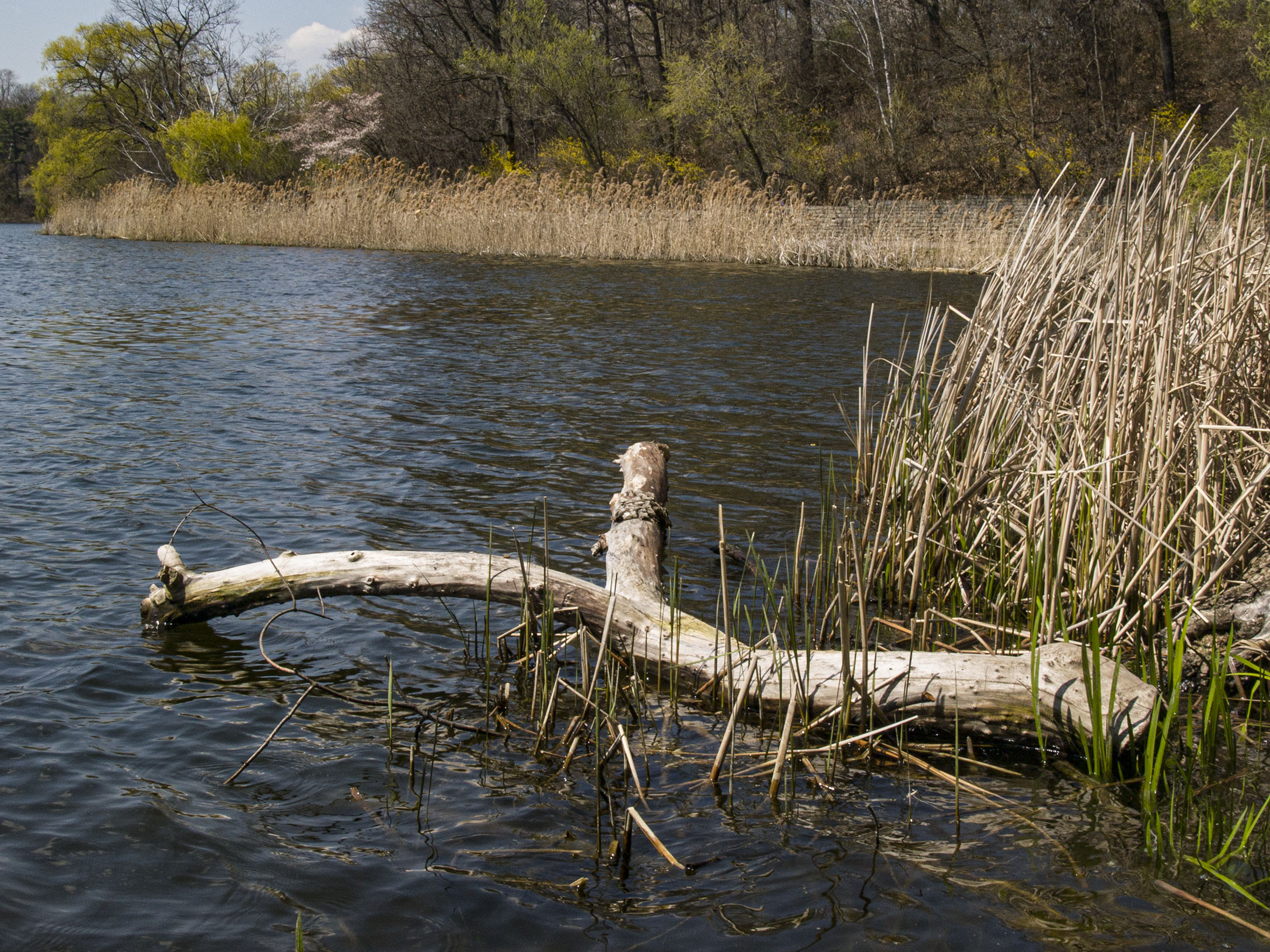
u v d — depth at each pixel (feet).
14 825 10.05
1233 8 95.14
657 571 16.28
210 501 20.97
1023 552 15.15
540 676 13.10
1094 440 14.84
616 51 146.92
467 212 96.22
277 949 8.54
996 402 16.11
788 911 9.05
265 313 51.03
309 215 104.63
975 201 92.58
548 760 11.73
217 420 28.17
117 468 23.11
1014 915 8.95
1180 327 14.20
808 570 16.97
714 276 73.36
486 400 31.48
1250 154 14.76
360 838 10.11
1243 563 14.01
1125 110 105.29
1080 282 16.66
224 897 9.16
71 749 11.57
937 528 16.53
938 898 9.21
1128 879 9.47
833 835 10.26
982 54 115.85
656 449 20.88
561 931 8.80
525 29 129.39
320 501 21.13
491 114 143.84
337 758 11.64
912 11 131.03
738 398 31.89
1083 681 11.70
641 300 58.13
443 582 14.94
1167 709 11.70
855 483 19.36
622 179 125.18
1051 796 11.04
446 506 20.97
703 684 13.65
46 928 8.64
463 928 8.82
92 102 169.37
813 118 127.95
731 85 117.29
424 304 55.11
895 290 64.03
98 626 15.02
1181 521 14.34
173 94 166.30
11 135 274.77
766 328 47.24
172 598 14.96
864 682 12.11
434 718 12.10
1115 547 13.93
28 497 20.79
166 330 44.96
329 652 14.47
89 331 44.09
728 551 18.35
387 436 26.73
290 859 9.73
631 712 12.88
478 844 10.05
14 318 47.24
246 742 11.94
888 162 116.67
